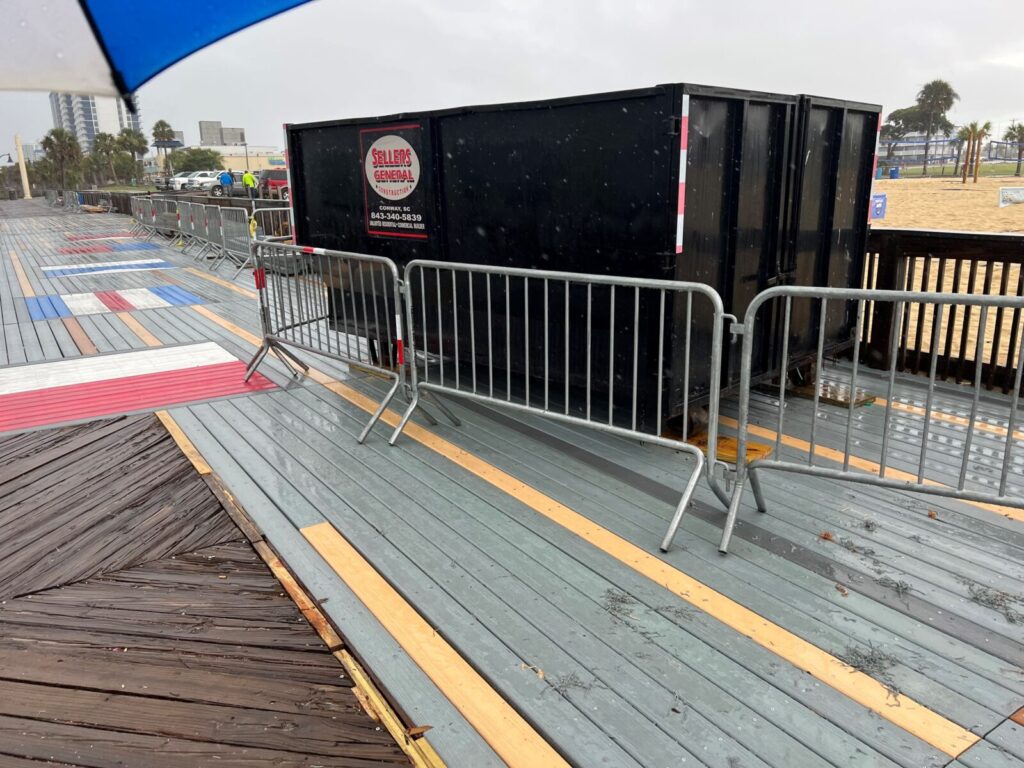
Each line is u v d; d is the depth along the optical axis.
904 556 3.50
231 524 3.94
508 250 5.40
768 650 2.82
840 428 5.22
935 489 3.26
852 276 6.01
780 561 3.47
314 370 6.97
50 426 5.51
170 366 7.22
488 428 5.34
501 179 5.29
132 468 4.71
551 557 3.54
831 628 2.95
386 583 3.35
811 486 4.29
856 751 2.32
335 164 6.61
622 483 4.37
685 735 2.40
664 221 4.33
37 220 34.47
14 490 4.41
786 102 4.79
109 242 21.61
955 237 5.94
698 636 2.92
